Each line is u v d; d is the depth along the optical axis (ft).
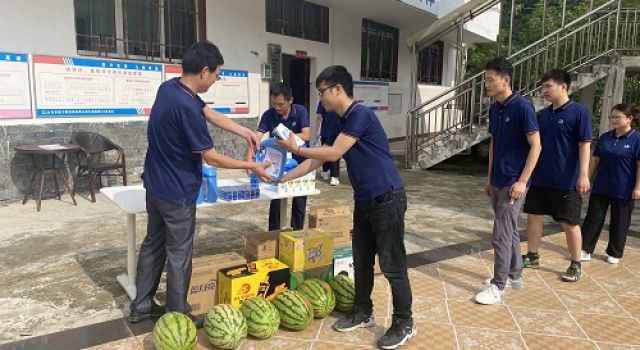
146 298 10.90
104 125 24.06
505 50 68.03
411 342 10.36
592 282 13.92
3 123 20.53
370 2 34.99
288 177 11.13
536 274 14.49
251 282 10.95
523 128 11.51
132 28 24.71
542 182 14.16
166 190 9.95
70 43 22.27
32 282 13.05
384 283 13.41
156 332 9.21
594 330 11.09
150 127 10.05
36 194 22.08
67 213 19.99
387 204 9.64
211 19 28.32
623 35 32.42
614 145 14.97
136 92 25.17
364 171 9.68
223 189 12.17
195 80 9.93
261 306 10.23
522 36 57.72
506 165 11.88
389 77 46.29
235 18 29.71
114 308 11.61
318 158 9.70
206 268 11.07
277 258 12.43
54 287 12.75
